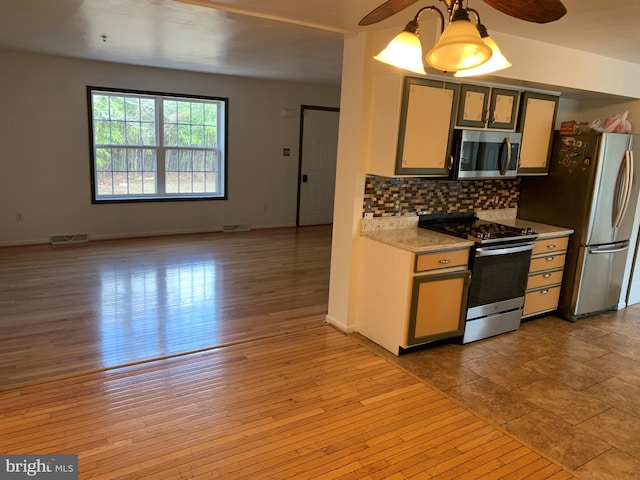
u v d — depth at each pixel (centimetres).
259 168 755
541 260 409
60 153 602
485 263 361
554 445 249
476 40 143
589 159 405
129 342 348
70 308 407
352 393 293
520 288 394
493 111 367
